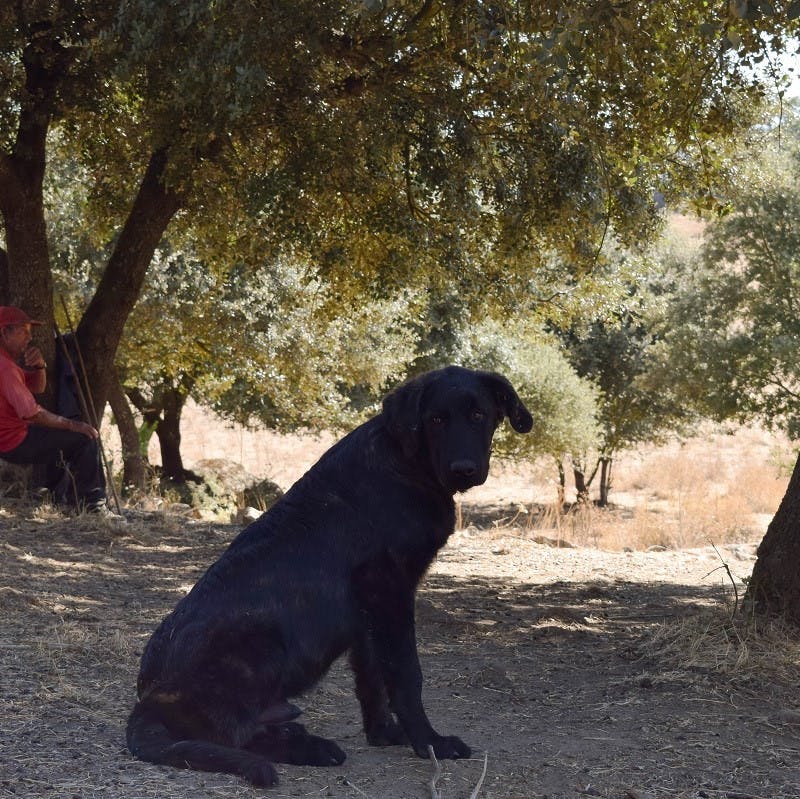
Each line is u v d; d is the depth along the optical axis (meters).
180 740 3.33
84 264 15.98
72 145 12.52
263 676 3.41
